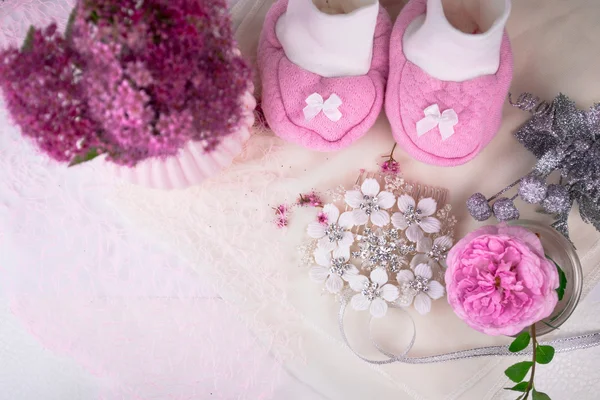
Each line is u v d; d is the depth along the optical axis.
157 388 0.48
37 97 0.36
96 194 0.49
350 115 0.46
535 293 0.41
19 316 0.48
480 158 0.49
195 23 0.36
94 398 0.49
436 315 0.49
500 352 0.49
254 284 0.49
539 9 0.49
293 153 0.49
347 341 0.48
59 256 0.49
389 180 0.49
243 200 0.49
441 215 0.48
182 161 0.43
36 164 0.49
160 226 0.49
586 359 0.50
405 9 0.46
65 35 0.37
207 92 0.37
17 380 0.49
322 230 0.48
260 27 0.50
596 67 0.49
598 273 0.49
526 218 0.49
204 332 0.49
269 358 0.49
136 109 0.35
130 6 0.35
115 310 0.48
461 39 0.41
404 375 0.49
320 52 0.44
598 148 0.45
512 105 0.49
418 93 0.45
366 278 0.48
